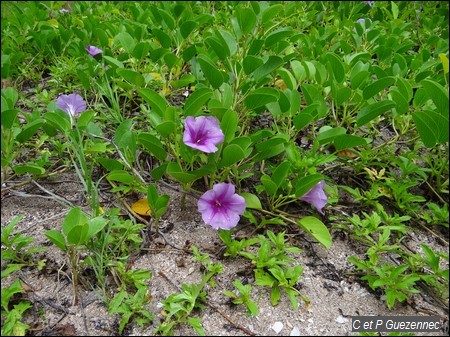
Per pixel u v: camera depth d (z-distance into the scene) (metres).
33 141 0.54
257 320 0.37
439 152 0.49
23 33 0.76
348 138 0.43
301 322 0.37
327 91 0.57
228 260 0.42
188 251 0.42
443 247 0.46
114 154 0.52
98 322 0.36
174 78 0.66
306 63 0.56
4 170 0.44
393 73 0.62
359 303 0.39
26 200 0.47
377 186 0.47
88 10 0.90
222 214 0.40
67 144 0.48
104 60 0.63
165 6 0.86
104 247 0.39
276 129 0.53
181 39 0.68
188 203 0.47
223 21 0.85
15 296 0.37
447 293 0.40
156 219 0.42
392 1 0.97
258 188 0.45
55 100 0.57
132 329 0.36
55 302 0.37
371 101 0.53
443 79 0.58
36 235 0.43
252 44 0.53
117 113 0.55
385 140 0.58
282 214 0.46
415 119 0.43
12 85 0.65
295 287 0.40
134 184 0.45
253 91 0.47
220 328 0.36
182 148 0.43
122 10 0.97
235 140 0.42
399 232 0.46
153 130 0.52
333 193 0.47
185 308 0.36
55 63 0.68
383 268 0.40
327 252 0.44
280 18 0.82
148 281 0.39
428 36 0.86
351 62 0.61
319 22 0.91
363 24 0.81
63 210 0.46
